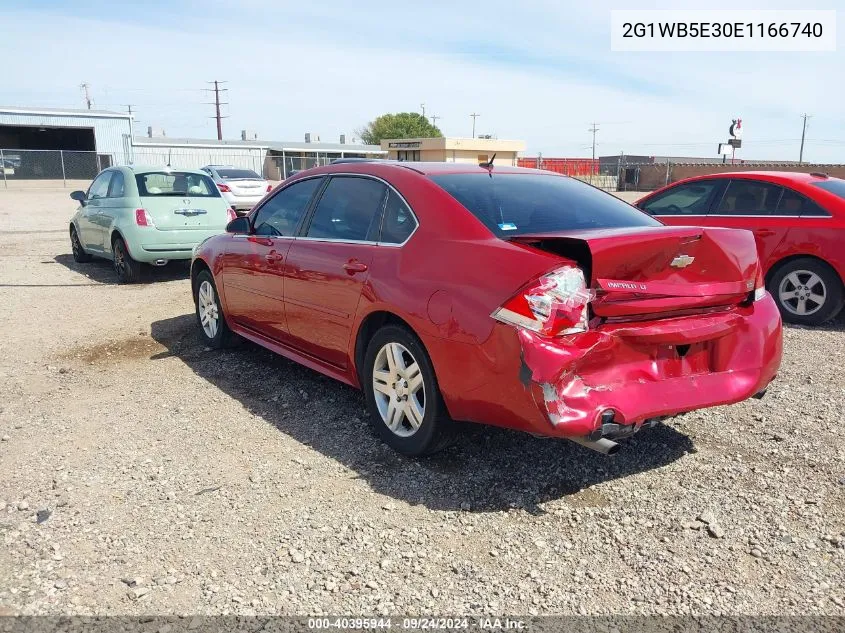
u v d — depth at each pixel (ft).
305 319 15.26
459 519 10.94
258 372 18.15
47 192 114.73
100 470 12.64
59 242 47.26
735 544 10.27
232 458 13.12
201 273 20.20
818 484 12.02
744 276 11.96
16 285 31.04
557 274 10.27
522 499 11.55
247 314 17.87
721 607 8.90
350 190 14.90
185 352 20.08
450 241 11.98
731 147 138.82
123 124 162.50
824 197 23.06
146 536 10.50
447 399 11.61
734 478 12.25
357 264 13.51
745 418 14.93
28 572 9.59
